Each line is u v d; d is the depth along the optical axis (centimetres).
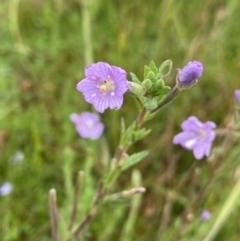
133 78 6
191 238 11
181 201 12
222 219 11
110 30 16
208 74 14
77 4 16
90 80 6
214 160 9
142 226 12
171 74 14
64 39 16
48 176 13
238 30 16
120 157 7
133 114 14
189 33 15
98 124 12
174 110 14
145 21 15
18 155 13
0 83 14
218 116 14
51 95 14
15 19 16
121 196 8
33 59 15
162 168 13
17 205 12
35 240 11
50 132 13
